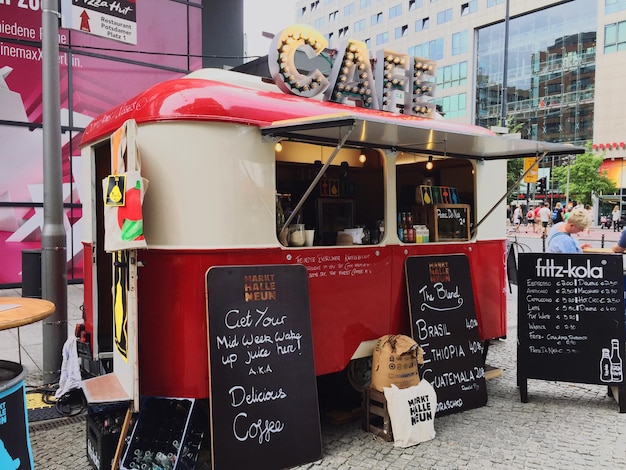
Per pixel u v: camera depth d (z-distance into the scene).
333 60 4.59
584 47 43.94
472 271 4.93
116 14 7.40
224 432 3.09
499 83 49.50
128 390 3.09
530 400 4.57
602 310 4.39
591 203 38.84
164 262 3.29
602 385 4.59
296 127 3.17
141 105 3.43
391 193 4.26
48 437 3.78
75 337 4.53
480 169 5.09
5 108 8.70
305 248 3.68
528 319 4.52
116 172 3.36
